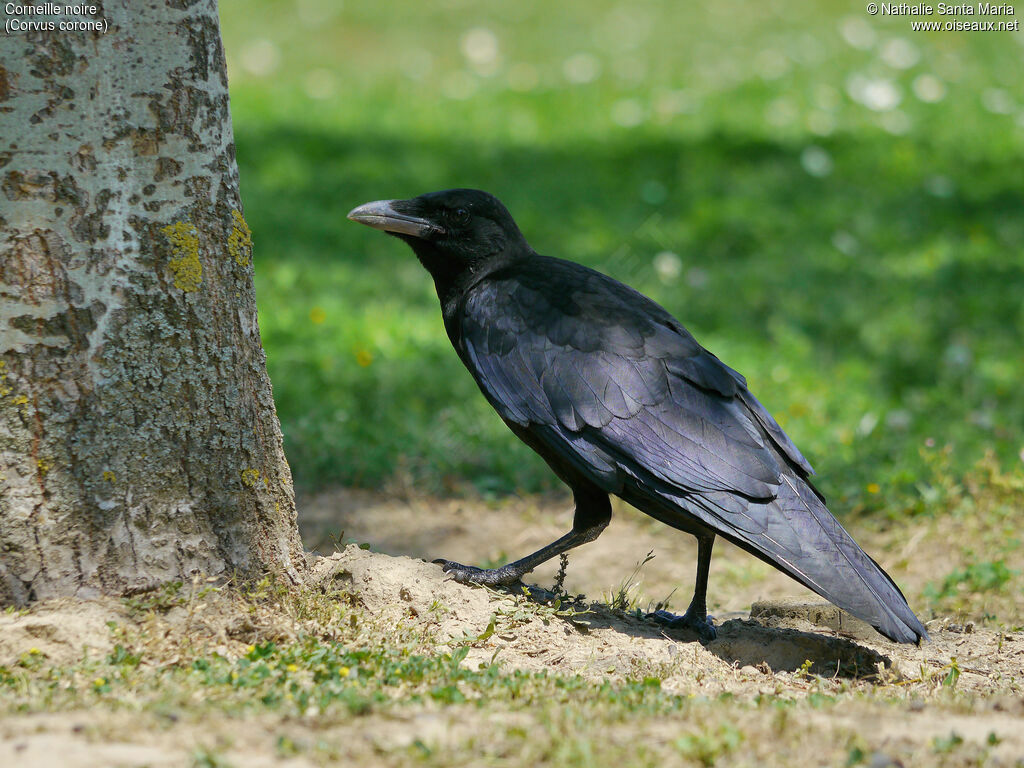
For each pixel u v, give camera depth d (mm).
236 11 46281
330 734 6230
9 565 7668
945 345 19406
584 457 9062
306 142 30656
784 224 25234
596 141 31422
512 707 6836
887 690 7898
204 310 8031
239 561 8266
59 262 7594
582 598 9625
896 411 16672
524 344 9539
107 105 7621
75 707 6539
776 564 8391
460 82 37812
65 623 7508
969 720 6898
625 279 22062
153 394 7879
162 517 7949
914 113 33438
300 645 7859
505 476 14742
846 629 9758
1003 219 25625
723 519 8547
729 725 6449
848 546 8523
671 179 28391
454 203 10609
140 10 7680
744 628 9102
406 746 6008
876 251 23953
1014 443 15344
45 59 7457
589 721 6508
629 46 41562
